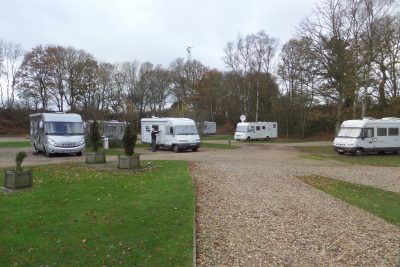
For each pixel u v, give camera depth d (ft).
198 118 172.14
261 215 31.50
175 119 104.63
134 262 19.94
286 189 43.75
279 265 21.07
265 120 223.51
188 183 42.60
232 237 25.55
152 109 283.79
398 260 22.34
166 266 19.53
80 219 27.04
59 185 40.75
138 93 267.59
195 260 20.58
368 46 112.47
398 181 55.57
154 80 285.02
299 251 23.32
